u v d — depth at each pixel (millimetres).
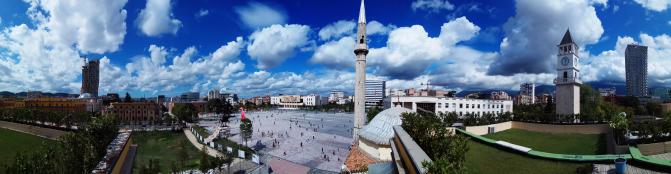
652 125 48875
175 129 139875
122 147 55281
